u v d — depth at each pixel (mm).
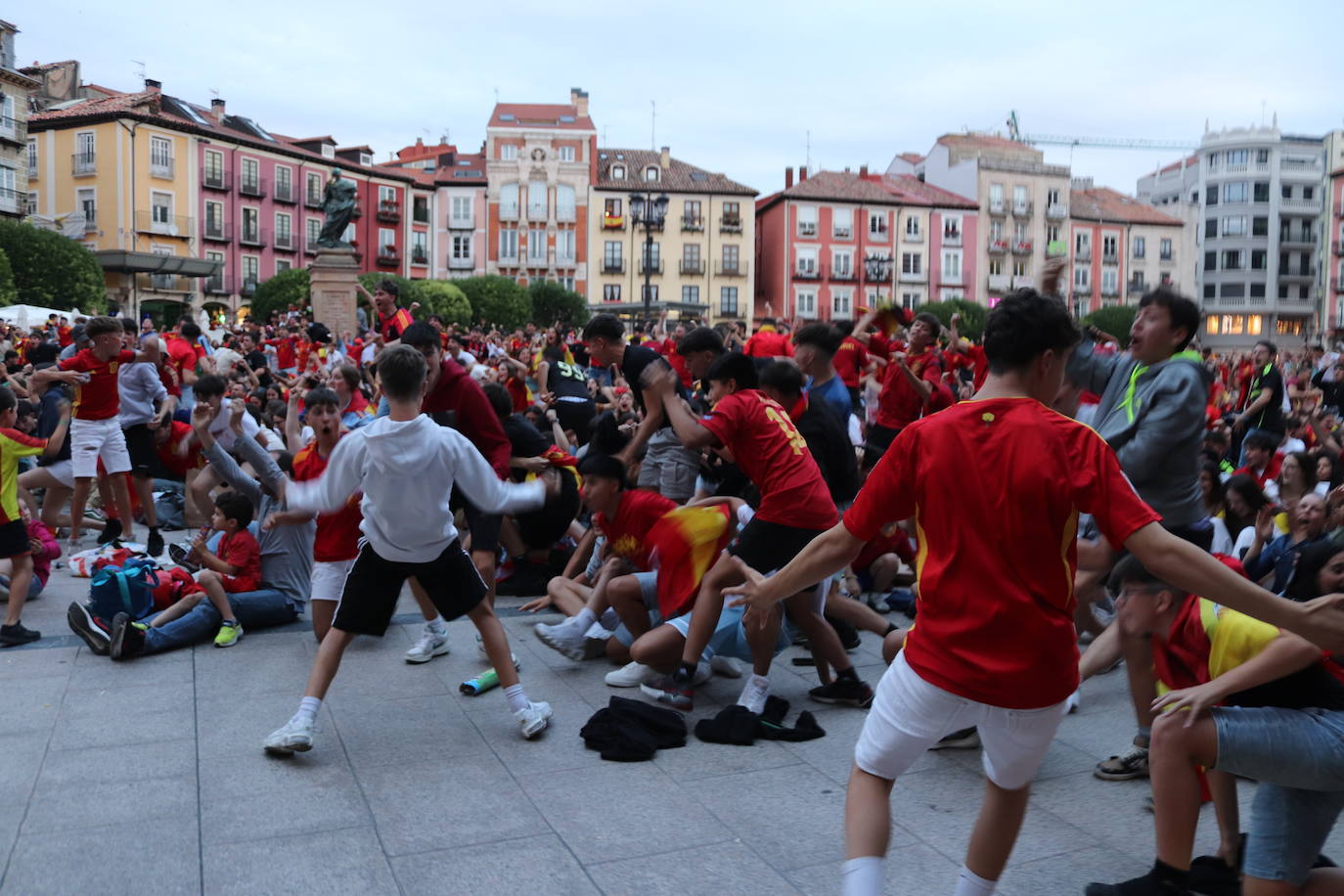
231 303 52469
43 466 8391
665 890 3084
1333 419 10375
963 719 2396
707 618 4648
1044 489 2273
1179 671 3199
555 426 8664
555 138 62906
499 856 3297
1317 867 2781
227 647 5652
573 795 3779
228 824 3512
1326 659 2660
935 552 2404
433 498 4160
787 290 65875
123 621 5316
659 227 28875
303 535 6164
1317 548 2854
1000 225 69562
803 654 5684
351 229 58594
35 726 4418
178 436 8828
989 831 2596
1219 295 84938
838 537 2549
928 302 63156
